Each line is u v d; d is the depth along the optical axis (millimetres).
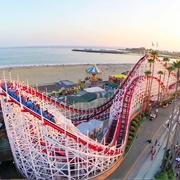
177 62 51188
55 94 97500
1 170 47281
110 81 127938
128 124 59312
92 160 41031
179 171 47562
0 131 58406
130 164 49219
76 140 38938
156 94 92938
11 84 46719
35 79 157125
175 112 83125
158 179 42938
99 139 61750
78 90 108438
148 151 54844
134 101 72750
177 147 56469
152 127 69312
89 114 74625
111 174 45562
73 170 39812
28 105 38406
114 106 66625
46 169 40750
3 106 39906
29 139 38688
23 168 43406
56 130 39562
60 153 40094
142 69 94375
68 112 70438
